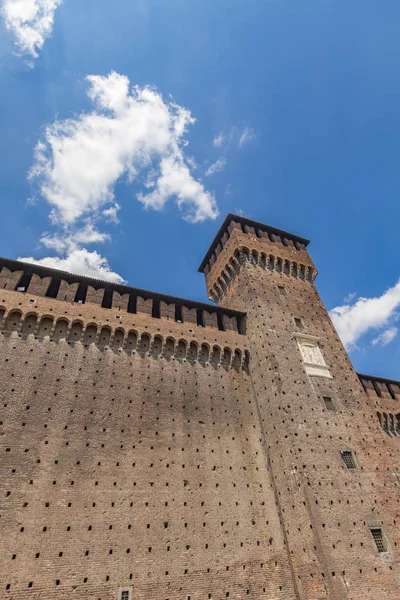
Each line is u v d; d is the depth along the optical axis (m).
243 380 34.97
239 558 23.83
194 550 23.14
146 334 32.59
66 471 23.12
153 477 25.20
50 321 29.67
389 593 22.67
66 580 19.45
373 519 25.77
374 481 28.12
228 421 31.03
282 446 28.56
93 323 30.77
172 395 30.30
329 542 23.48
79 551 20.58
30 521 20.61
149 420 27.94
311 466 26.83
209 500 25.75
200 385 32.25
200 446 28.31
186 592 21.31
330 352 37.41
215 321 38.06
